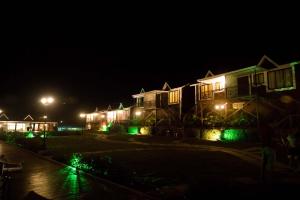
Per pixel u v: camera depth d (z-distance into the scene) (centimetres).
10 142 3222
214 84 3353
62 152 2094
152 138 3444
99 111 7038
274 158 938
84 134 4884
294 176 1052
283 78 2539
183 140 2958
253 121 2558
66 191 938
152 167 1305
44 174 1251
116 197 855
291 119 2269
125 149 2241
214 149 2123
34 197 569
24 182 1080
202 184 727
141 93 4888
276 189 788
